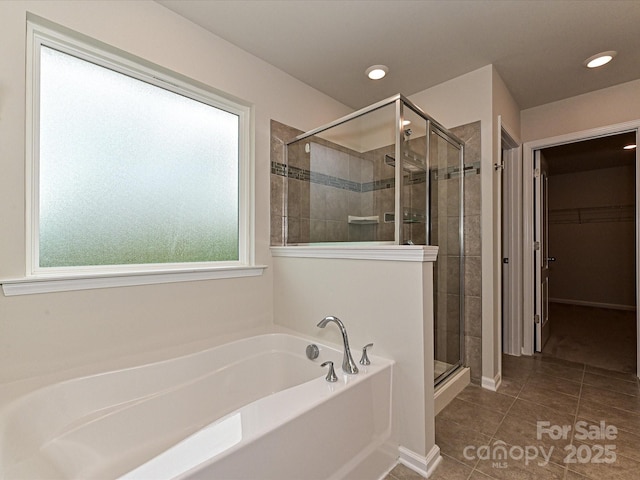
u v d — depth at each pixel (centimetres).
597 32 192
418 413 147
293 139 241
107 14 153
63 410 128
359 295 173
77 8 144
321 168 224
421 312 146
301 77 245
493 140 230
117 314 156
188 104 195
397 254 155
